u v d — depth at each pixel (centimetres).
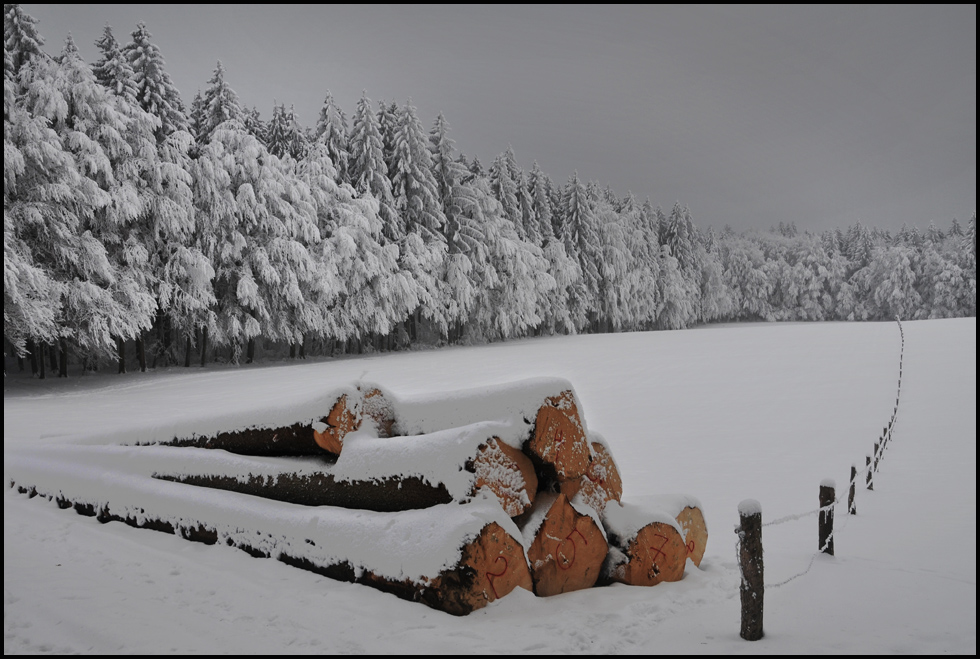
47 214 2125
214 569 417
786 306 9500
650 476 883
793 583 430
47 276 2173
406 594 353
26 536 507
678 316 6769
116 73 2603
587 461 402
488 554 345
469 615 336
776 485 821
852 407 1516
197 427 559
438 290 3994
